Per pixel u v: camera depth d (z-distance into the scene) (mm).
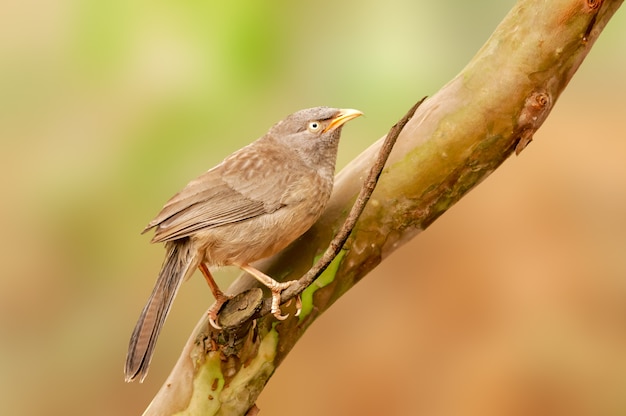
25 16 11258
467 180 8398
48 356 12984
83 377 12984
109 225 11836
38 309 12844
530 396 12648
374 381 13133
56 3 11242
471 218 13352
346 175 8914
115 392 12969
